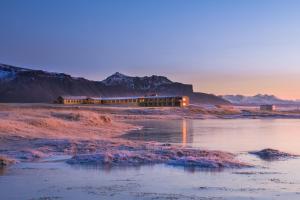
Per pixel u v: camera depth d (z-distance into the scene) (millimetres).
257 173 22734
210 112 152375
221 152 31125
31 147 32781
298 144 41500
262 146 38969
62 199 16297
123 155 27500
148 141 43000
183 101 171500
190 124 86688
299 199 16516
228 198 16578
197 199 16375
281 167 25094
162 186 18938
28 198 16438
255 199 16453
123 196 16844
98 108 128500
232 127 75312
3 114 58438
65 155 29234
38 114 65312
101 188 18391
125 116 113625
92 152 30844
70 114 66625
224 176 21641
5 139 37188
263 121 111250
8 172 22234
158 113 132125
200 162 25359
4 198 16438
